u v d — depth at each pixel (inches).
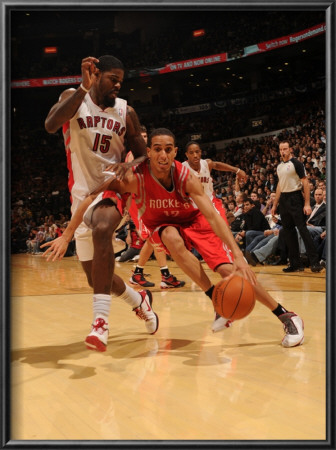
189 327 127.8
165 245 106.5
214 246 107.9
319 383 81.1
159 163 96.8
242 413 68.5
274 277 230.8
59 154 830.5
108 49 848.9
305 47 672.4
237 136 737.0
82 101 100.7
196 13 776.3
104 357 100.3
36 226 679.7
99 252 94.7
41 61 855.7
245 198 307.4
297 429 62.9
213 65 753.0
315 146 501.0
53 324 136.1
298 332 105.2
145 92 850.8
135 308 117.5
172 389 79.2
